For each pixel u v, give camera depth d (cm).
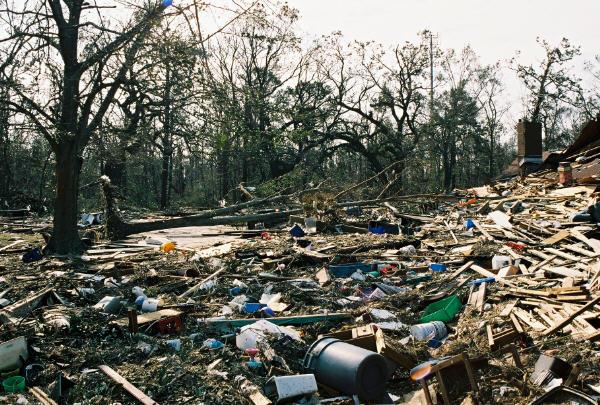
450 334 944
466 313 1026
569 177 2445
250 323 938
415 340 883
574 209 1988
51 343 806
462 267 1374
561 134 5781
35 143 3359
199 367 734
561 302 1007
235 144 2773
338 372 682
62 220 1697
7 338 810
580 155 2855
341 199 2828
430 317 1016
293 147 4562
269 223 2494
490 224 1925
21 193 3450
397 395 710
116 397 653
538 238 1648
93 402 634
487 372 715
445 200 2680
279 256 1559
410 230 1973
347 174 5119
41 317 934
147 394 660
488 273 1305
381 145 4700
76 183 1714
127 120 2022
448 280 1270
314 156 4684
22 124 1662
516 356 735
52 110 1662
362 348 710
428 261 1495
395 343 785
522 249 1518
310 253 1539
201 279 1289
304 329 936
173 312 943
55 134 1625
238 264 1445
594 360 750
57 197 1694
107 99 1683
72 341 823
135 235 2234
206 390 671
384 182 4425
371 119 4662
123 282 1276
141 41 1550
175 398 657
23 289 1177
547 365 689
